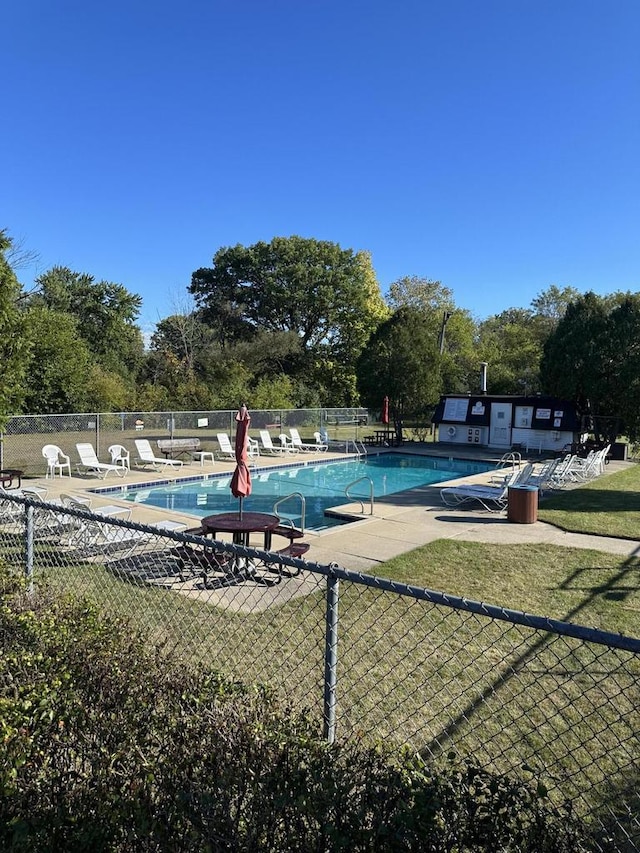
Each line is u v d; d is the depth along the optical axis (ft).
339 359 147.84
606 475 59.77
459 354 152.76
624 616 20.39
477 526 35.47
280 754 7.59
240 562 24.79
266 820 6.82
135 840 7.00
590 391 73.51
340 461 75.46
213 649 16.63
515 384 138.21
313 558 27.84
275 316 161.17
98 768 7.98
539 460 72.23
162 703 9.10
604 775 11.31
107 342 141.28
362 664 15.96
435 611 20.13
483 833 6.59
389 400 94.38
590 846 8.69
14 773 7.44
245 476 26.55
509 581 24.48
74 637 10.88
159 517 36.11
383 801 6.79
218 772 7.39
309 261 158.40
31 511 17.34
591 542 31.53
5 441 59.93
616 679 15.34
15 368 29.71
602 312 74.69
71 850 7.04
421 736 12.65
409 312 96.12
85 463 55.47
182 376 123.95
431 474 66.39
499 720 13.35
